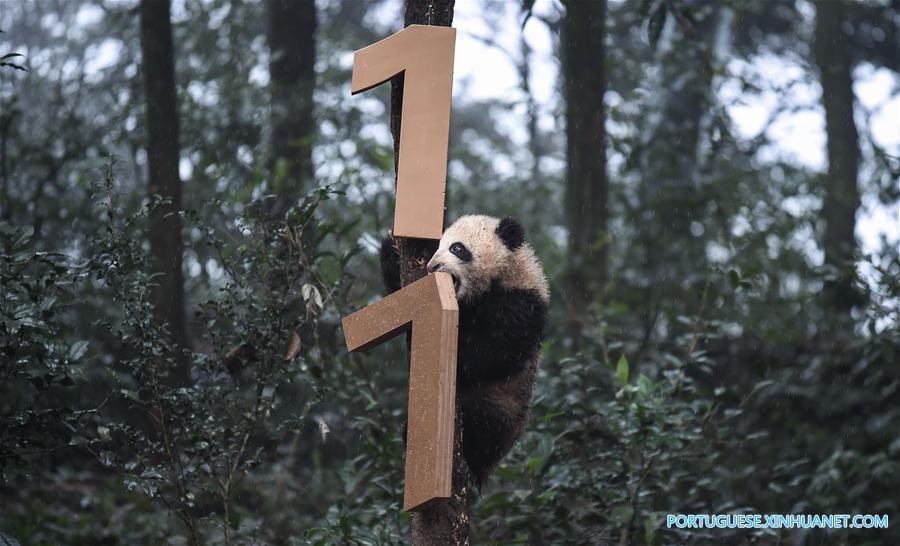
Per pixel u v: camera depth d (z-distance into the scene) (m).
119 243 8.12
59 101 17.05
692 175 17.42
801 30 26.77
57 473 13.23
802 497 12.37
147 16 13.65
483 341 7.88
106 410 11.97
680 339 11.11
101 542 11.11
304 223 8.91
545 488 9.44
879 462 11.80
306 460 13.88
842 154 22.81
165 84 13.46
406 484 6.29
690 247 15.90
